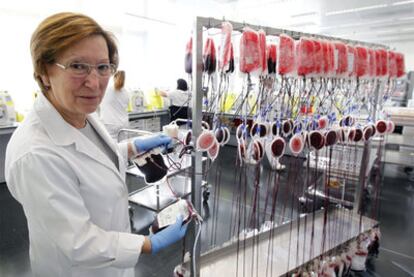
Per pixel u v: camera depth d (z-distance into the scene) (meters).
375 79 1.54
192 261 1.17
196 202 1.10
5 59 3.48
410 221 2.51
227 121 1.13
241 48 0.98
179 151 1.24
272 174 2.53
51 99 0.81
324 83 1.29
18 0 3.47
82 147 0.82
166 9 5.16
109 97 2.85
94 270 0.90
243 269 1.37
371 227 1.90
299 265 1.44
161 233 0.87
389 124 1.68
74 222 0.71
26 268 1.82
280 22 5.72
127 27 4.98
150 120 4.25
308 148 1.35
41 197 0.69
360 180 2.10
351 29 6.32
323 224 1.80
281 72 1.09
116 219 0.92
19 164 0.70
